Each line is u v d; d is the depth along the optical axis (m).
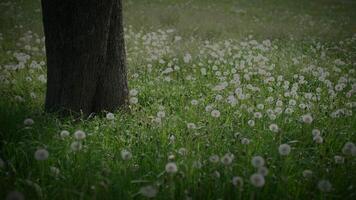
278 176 3.96
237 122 4.63
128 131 4.41
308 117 4.39
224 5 15.65
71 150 4.08
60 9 4.49
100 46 4.61
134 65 6.45
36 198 3.77
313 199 3.86
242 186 3.82
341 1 19.78
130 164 4.07
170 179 3.82
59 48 4.57
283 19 13.48
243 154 4.11
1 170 3.92
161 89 5.40
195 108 4.91
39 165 3.99
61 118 4.57
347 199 3.89
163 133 4.38
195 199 3.83
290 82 6.27
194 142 4.26
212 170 3.96
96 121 4.57
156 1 15.09
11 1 12.66
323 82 6.05
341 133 4.52
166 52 7.46
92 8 4.50
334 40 10.03
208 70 6.72
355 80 6.29
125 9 12.59
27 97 4.92
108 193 3.77
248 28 10.84
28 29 8.88
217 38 9.16
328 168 4.10
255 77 6.38
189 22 10.79
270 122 4.64
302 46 9.09
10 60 6.46
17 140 4.26
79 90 4.63
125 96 4.86
